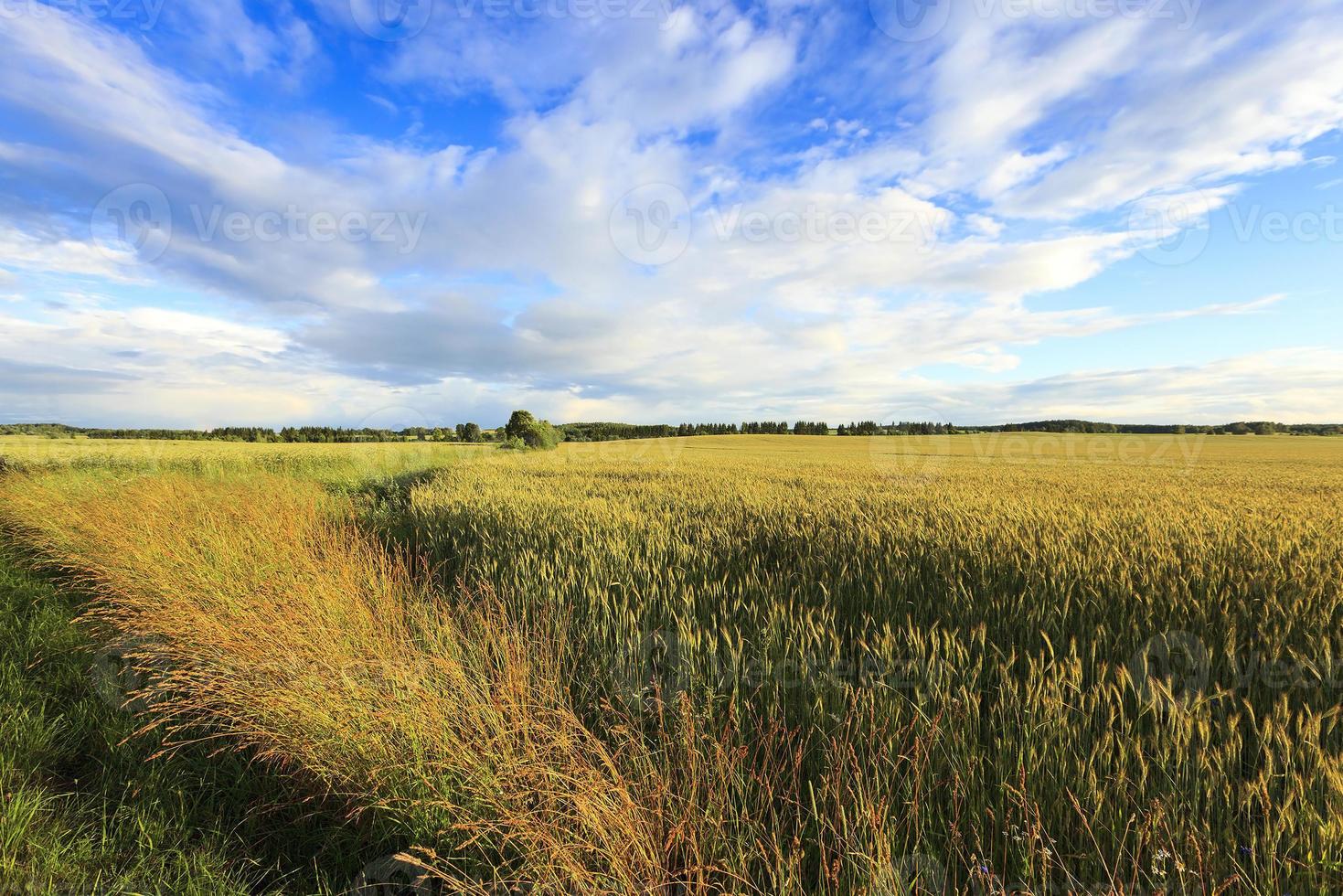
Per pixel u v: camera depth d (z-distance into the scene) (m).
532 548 6.11
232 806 2.89
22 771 3.00
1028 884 1.91
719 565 5.39
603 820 2.13
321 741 2.79
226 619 4.05
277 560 5.33
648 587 4.57
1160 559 4.45
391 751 2.67
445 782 2.50
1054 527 5.77
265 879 2.47
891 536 5.54
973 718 2.63
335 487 16.44
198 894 2.30
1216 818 2.08
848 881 1.97
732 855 2.10
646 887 1.97
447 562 6.74
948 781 2.32
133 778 3.04
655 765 2.55
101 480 12.89
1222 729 2.58
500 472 17.09
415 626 4.07
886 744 2.42
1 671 4.28
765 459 26.56
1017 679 2.93
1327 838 1.82
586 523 7.01
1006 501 8.24
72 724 3.56
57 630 5.04
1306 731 2.28
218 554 5.68
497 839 2.35
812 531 6.15
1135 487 12.06
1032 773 2.25
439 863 2.30
